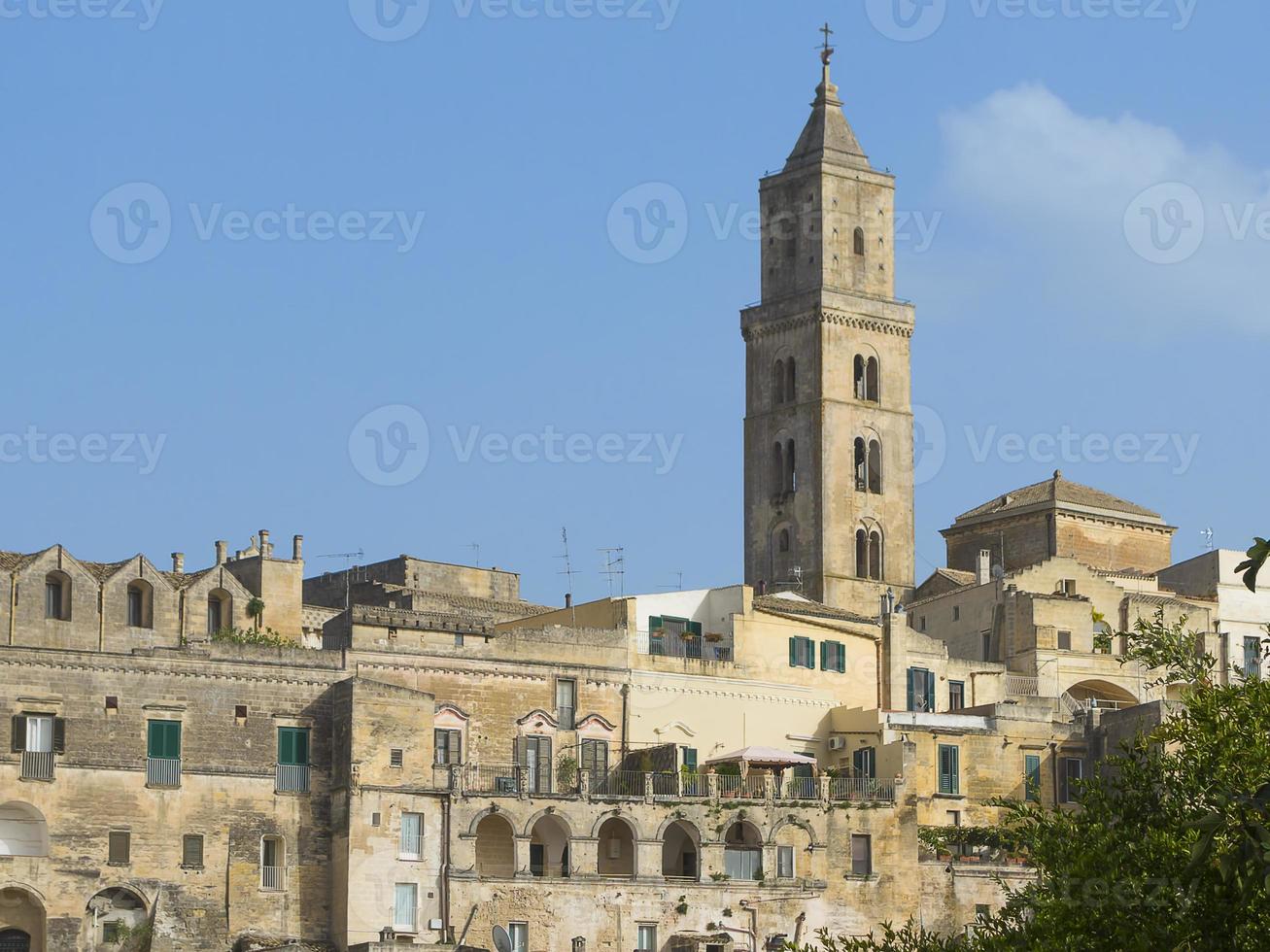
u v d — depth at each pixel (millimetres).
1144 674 168750
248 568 146625
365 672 137500
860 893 142125
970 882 143875
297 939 131750
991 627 171875
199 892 130500
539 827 138750
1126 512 192125
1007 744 151250
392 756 134375
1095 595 171875
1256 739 73250
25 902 128000
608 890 137250
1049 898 72750
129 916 129125
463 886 134125
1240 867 60844
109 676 131125
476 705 140625
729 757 145500
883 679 157750
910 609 180500
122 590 136875
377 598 170500
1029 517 191125
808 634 155000
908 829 143750
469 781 136500
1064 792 151500
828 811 142750
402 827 133625
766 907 140125
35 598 133750
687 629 151625
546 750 142000
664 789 141250
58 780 128750
